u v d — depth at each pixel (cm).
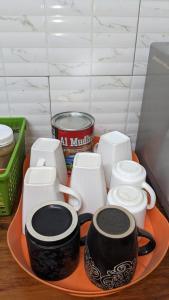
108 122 81
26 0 61
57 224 44
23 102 75
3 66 69
